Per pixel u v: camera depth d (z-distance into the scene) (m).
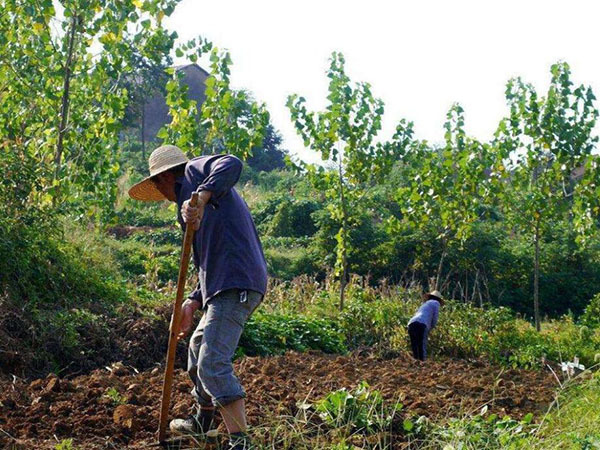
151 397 6.69
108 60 14.87
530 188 21.08
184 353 10.20
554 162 20.84
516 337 16.00
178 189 5.49
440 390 8.36
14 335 8.86
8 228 10.25
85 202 15.12
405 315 15.85
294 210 37.94
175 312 5.18
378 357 13.93
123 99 15.07
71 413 6.20
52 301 10.41
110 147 15.42
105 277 12.15
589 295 29.69
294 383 7.85
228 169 5.06
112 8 14.73
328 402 6.18
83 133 14.80
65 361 9.07
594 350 16.59
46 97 14.73
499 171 20.80
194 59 15.47
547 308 29.56
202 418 5.59
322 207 38.25
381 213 33.88
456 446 5.83
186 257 5.07
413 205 20.69
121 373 8.33
